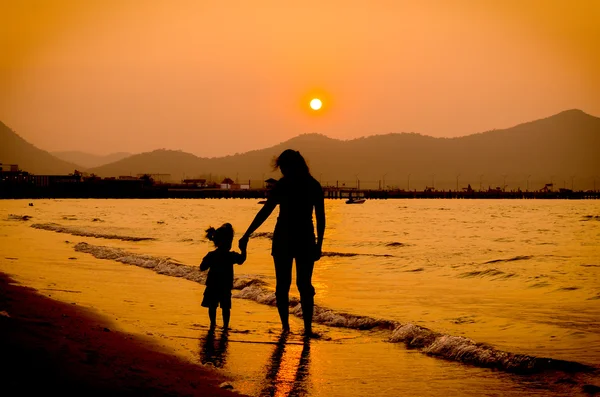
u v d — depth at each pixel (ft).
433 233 156.97
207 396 20.83
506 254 89.61
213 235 34.65
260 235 124.57
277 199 32.65
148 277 54.24
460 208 502.38
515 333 33.50
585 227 191.01
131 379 21.11
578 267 69.00
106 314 35.63
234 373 25.00
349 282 56.44
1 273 53.31
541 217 291.58
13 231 121.29
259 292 44.68
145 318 35.88
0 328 25.05
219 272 34.14
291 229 32.37
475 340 31.73
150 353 26.50
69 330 28.43
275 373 25.32
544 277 59.11
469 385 24.13
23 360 20.70
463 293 49.21
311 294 32.65
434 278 59.72
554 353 28.89
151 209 370.32
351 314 36.65
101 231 122.42
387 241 123.13
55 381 19.20
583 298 46.52
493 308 41.96
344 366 26.66
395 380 24.73
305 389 23.36
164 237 110.73
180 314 37.55
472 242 121.60
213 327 33.99
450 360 27.89
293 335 32.48
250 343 30.42
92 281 51.01
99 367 21.72
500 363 26.81
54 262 64.49
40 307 35.04
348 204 651.66
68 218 210.59
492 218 280.51
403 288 52.47
